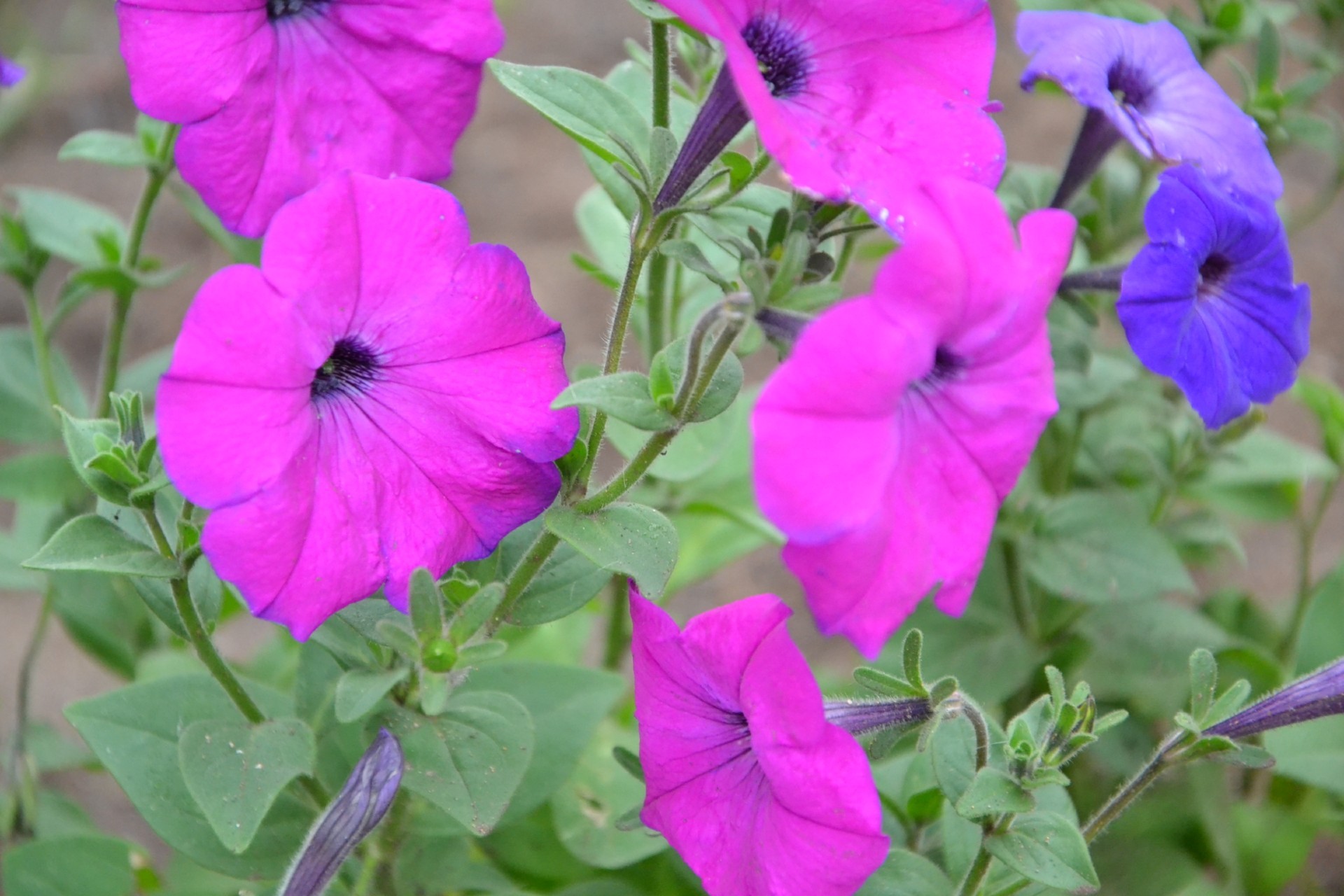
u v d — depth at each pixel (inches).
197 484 27.6
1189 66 31.5
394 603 28.6
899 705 28.5
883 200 28.0
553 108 29.9
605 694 32.0
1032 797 28.6
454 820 31.0
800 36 29.0
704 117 28.8
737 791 28.9
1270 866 35.1
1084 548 34.0
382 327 28.4
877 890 30.0
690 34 29.5
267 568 27.9
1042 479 35.9
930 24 28.9
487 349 28.6
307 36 29.7
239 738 29.4
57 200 35.3
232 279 27.6
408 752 29.3
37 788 35.5
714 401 28.6
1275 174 31.2
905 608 27.4
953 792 29.4
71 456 28.7
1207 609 37.2
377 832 30.6
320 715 31.1
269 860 30.6
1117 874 34.6
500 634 36.1
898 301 26.9
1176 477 35.5
